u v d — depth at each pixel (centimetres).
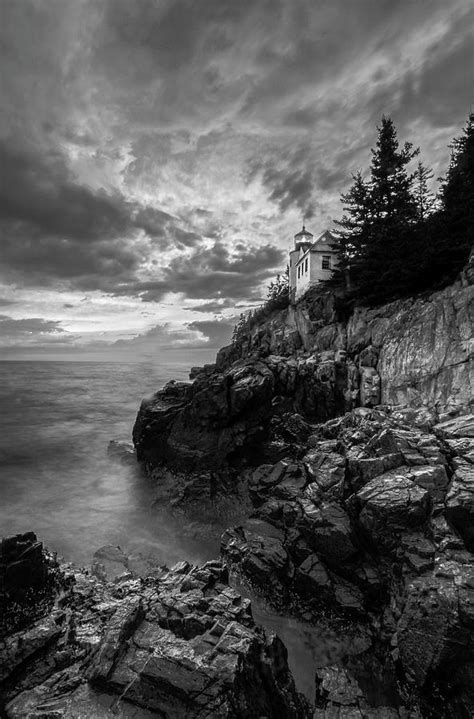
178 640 911
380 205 3678
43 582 1098
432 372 2344
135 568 1686
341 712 953
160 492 2628
